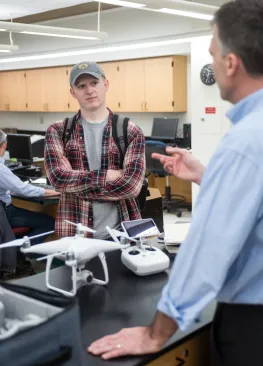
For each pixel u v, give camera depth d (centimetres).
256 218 95
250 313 103
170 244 181
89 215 216
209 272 95
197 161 146
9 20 745
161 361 116
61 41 825
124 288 150
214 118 576
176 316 98
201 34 608
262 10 94
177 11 397
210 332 120
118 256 182
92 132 220
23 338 85
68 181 214
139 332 111
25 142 518
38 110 905
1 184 358
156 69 705
